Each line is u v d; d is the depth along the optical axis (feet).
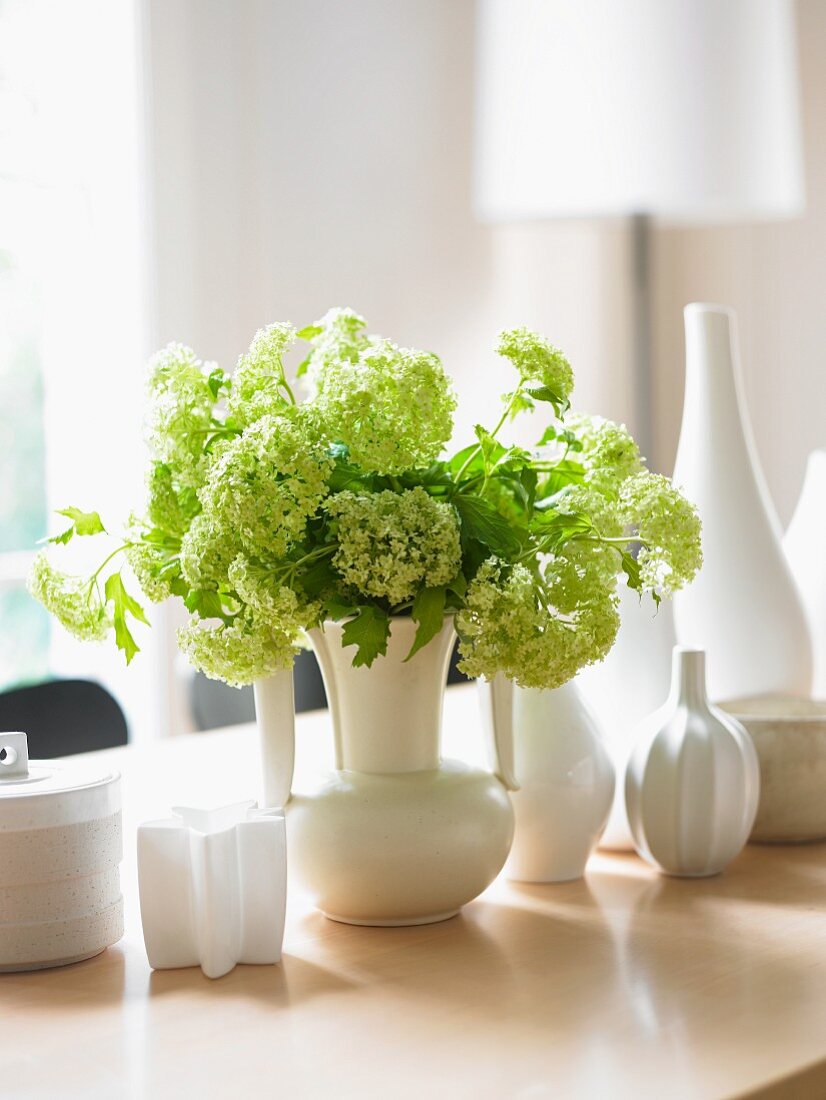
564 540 3.34
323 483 3.09
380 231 11.79
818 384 10.96
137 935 3.56
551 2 7.81
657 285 11.60
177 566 3.38
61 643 10.94
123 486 10.97
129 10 10.84
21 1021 2.91
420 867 3.40
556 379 3.31
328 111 11.72
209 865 3.13
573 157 7.81
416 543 3.09
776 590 4.58
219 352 11.43
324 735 5.92
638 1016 2.83
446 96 11.76
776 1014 2.83
